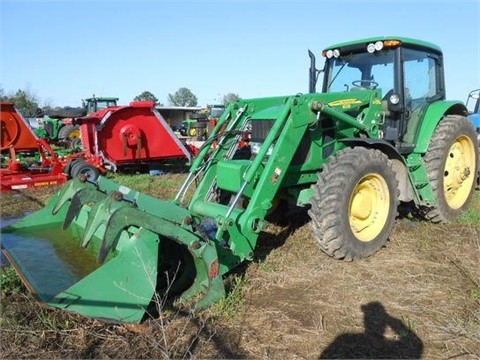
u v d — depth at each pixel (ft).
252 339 10.23
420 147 17.51
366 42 17.11
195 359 9.46
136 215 10.27
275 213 18.29
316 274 13.67
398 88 16.65
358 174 14.11
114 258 10.10
